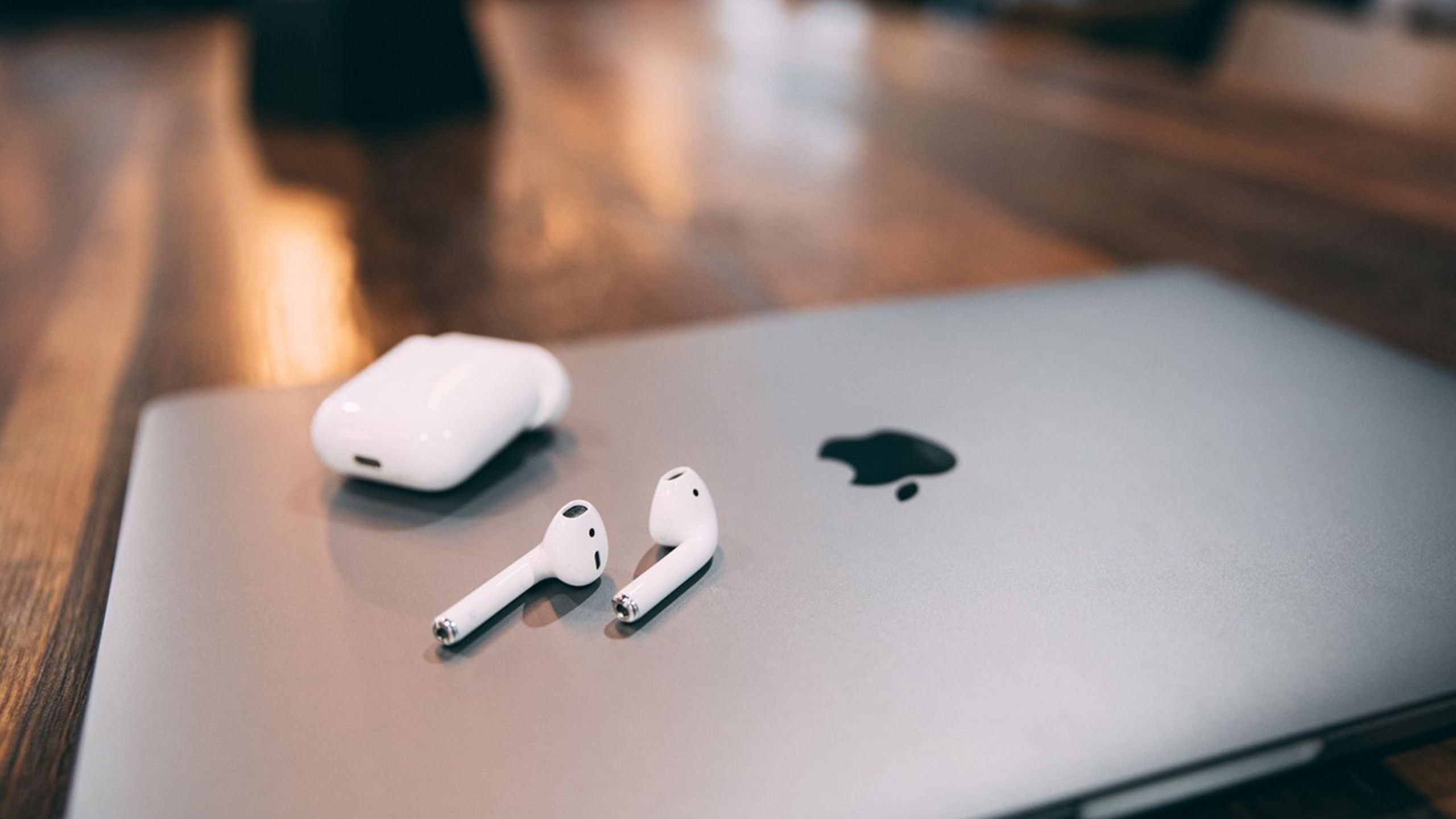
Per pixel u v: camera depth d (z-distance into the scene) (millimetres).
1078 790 359
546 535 452
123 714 392
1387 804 389
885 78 1944
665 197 1271
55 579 542
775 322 748
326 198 1275
